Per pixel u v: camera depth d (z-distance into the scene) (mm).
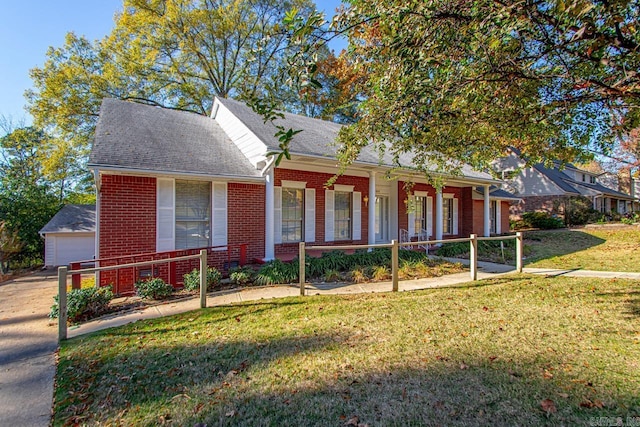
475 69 3660
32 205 18406
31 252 18109
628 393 2961
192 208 9023
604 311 5309
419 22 3230
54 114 19578
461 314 5352
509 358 3721
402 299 6348
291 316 5434
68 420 2859
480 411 2775
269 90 3254
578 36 2686
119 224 7770
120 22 20906
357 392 3127
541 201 26312
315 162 10305
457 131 4414
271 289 7391
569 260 11117
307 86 2900
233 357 3963
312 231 11500
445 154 5262
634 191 41062
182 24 21844
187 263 8727
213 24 22562
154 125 10547
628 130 3832
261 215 10086
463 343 4164
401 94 3682
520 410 2770
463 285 7574
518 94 4043
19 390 3404
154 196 8219
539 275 8531
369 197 11656
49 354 4344
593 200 29016
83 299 5723
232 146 11086
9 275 14336
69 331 5156
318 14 2781
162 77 22391
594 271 9000
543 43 3416
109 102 11312
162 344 4422
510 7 2842
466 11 3221
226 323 5176
